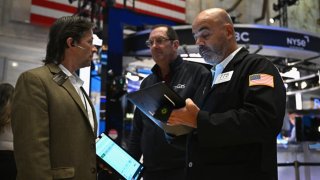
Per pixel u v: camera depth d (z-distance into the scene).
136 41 5.14
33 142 1.41
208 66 2.29
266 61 1.42
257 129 1.27
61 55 1.69
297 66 7.12
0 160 2.36
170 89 1.35
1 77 5.68
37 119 1.45
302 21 9.28
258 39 4.86
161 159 2.15
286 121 6.21
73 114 1.57
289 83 7.03
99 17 5.17
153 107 1.47
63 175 1.48
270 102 1.29
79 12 5.49
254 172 1.36
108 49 4.46
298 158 4.90
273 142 1.37
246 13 8.48
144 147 2.27
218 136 1.30
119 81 4.12
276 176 1.38
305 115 5.09
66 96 1.58
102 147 1.86
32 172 1.38
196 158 1.45
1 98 2.40
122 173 1.82
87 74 3.27
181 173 2.07
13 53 5.82
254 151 1.38
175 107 1.38
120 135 4.01
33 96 1.48
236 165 1.38
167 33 2.39
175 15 7.43
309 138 4.75
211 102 1.48
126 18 4.74
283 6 7.50
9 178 2.36
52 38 1.71
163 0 7.28
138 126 2.43
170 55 2.39
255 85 1.33
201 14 1.55
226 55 1.55
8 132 2.41
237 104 1.42
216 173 1.39
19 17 5.78
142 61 6.08
